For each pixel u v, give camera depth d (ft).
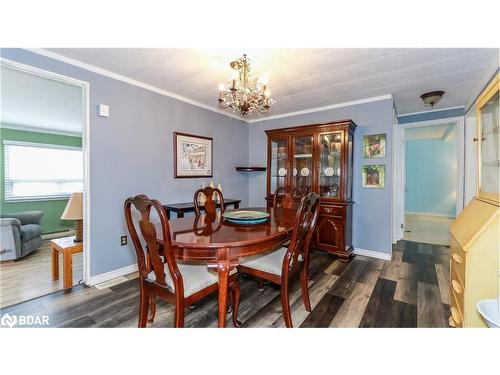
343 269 8.97
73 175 16.71
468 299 4.75
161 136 9.56
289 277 5.36
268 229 5.38
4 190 13.91
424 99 9.79
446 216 21.30
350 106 10.85
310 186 10.85
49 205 15.52
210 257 4.50
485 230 4.64
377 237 10.33
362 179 10.65
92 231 7.59
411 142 22.72
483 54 6.54
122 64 7.31
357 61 7.00
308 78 8.24
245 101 6.61
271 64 7.21
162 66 7.45
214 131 12.07
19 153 14.48
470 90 9.32
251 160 14.43
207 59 6.98
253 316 5.92
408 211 23.09
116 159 8.12
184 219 6.61
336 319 5.73
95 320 5.71
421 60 6.92
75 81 7.10
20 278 8.25
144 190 9.00
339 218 9.93
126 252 8.46
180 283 4.28
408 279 8.04
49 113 12.12
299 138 11.32
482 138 5.93
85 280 7.59
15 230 10.07
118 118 8.13
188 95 10.18
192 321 5.70
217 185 12.25
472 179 10.59
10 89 9.07
